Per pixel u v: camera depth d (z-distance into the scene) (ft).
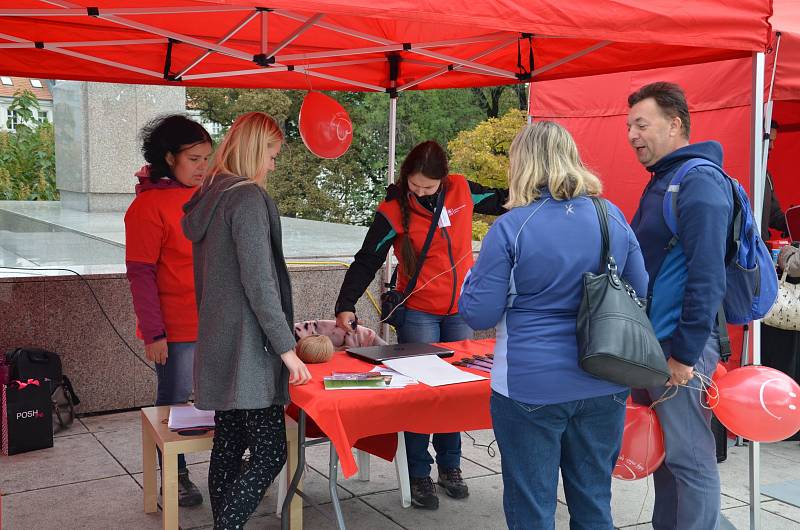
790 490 13.79
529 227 7.55
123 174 42.11
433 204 12.26
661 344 9.02
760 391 9.28
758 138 10.71
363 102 71.87
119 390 17.47
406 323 12.57
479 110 71.51
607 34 9.49
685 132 9.38
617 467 9.52
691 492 9.30
